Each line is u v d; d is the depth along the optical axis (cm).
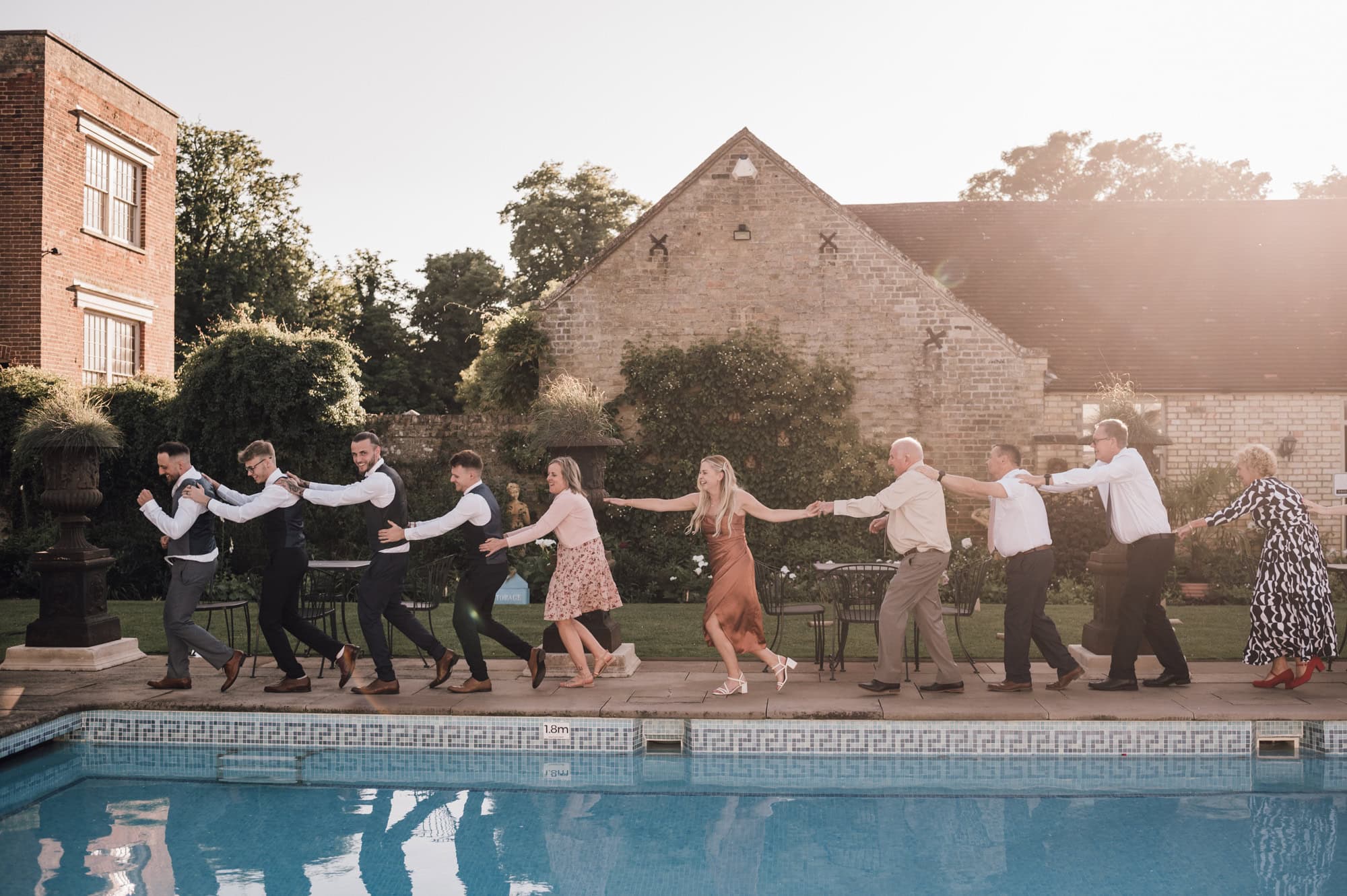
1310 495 1695
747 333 1678
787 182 1684
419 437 1673
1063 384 1709
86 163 1788
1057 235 2059
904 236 2083
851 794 572
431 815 540
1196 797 564
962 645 806
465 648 718
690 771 618
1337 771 612
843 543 1600
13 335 1658
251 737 682
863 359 1673
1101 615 876
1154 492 725
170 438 1625
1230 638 990
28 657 823
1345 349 1752
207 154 3275
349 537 1602
